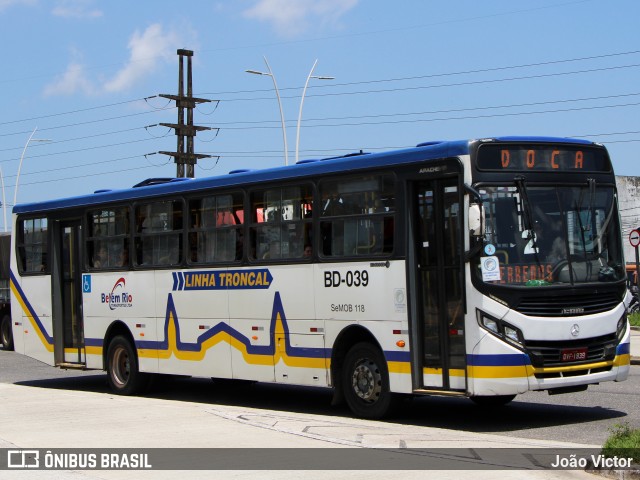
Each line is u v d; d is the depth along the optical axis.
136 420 12.97
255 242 14.71
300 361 13.90
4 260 29.33
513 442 10.67
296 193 14.08
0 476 9.32
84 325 18.17
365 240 13.01
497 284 11.61
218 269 15.31
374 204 12.91
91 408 14.41
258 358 14.58
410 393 12.32
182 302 16.03
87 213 18.17
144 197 16.91
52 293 18.81
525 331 11.64
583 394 15.48
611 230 12.64
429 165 12.23
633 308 39.12
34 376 21.62
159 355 16.50
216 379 18.83
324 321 13.52
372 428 11.90
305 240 13.87
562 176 12.30
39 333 19.14
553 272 11.95
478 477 8.62
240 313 14.90
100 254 17.89
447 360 12.08
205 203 15.69
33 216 19.42
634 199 56.00
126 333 17.36
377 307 12.77
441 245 12.20
